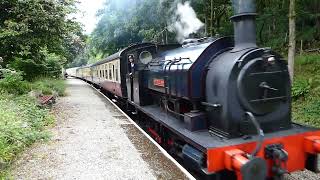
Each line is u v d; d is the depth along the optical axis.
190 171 6.50
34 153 6.54
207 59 5.76
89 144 7.24
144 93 9.41
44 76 20.77
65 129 8.72
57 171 5.60
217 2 19.23
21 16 12.03
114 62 14.07
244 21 5.32
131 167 5.79
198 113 5.83
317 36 16.52
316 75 12.62
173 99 6.93
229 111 5.02
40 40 12.99
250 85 5.01
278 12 16.39
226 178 5.29
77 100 15.58
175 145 6.84
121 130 8.63
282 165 4.90
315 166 5.24
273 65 5.16
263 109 5.13
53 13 12.38
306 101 11.60
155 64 8.49
